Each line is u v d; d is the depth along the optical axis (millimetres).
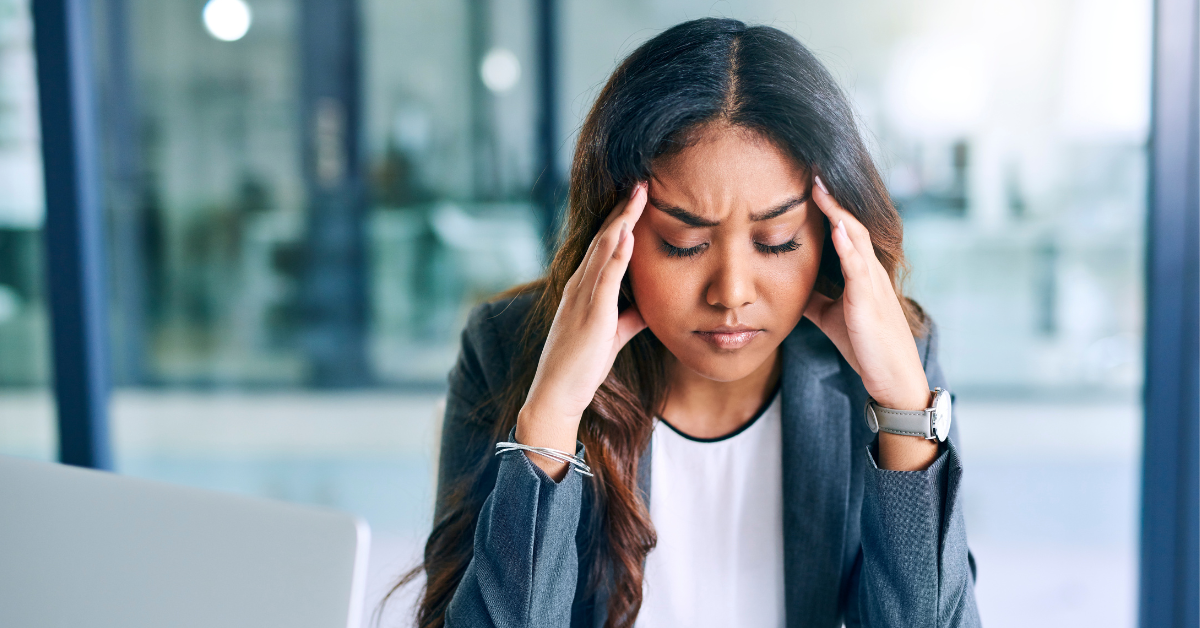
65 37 1866
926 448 667
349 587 479
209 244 2725
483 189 2648
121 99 2631
